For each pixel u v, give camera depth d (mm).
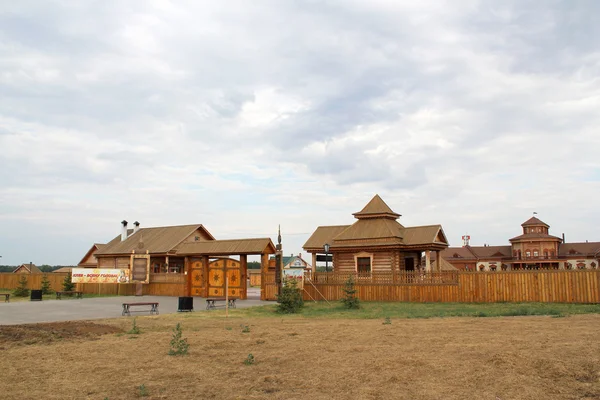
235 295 34500
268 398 8109
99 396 8383
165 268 47438
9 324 18641
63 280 47219
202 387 8844
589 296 24625
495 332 14016
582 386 8242
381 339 13312
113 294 41281
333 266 35500
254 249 33531
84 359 11305
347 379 9109
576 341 11914
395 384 8688
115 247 50594
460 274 27781
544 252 82625
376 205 36031
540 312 20516
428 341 12703
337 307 26172
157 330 16422
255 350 12164
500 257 86812
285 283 25438
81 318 21547
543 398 7723
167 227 51281
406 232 34250
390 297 29516
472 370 9383
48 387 8953
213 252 35062
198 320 19891
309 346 12531
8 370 10273
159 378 9516
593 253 80000
